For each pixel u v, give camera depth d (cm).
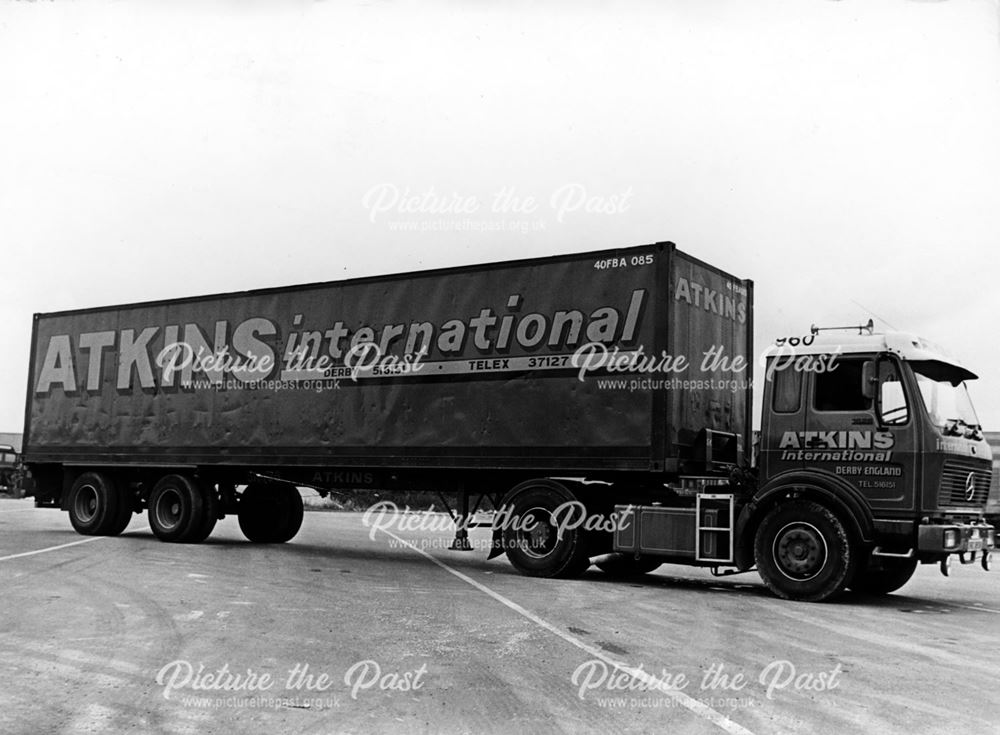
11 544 1551
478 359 1274
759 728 529
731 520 1092
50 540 1641
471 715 546
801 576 1045
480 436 1259
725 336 1259
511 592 1070
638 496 1223
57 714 538
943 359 1070
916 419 1019
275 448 1474
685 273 1175
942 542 984
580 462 1173
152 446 1641
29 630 778
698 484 1148
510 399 1239
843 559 1024
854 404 1056
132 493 1739
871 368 1033
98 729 512
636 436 1134
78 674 629
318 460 1420
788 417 1088
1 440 4012
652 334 1135
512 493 1241
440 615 889
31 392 1823
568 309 1205
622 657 707
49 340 1814
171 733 509
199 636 762
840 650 751
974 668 696
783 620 902
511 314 1252
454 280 1312
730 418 1259
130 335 1698
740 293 1309
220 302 1580
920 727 536
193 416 1588
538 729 522
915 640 808
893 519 1020
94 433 1723
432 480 1401
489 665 672
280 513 1728
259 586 1075
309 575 1200
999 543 1695
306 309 1470
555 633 802
